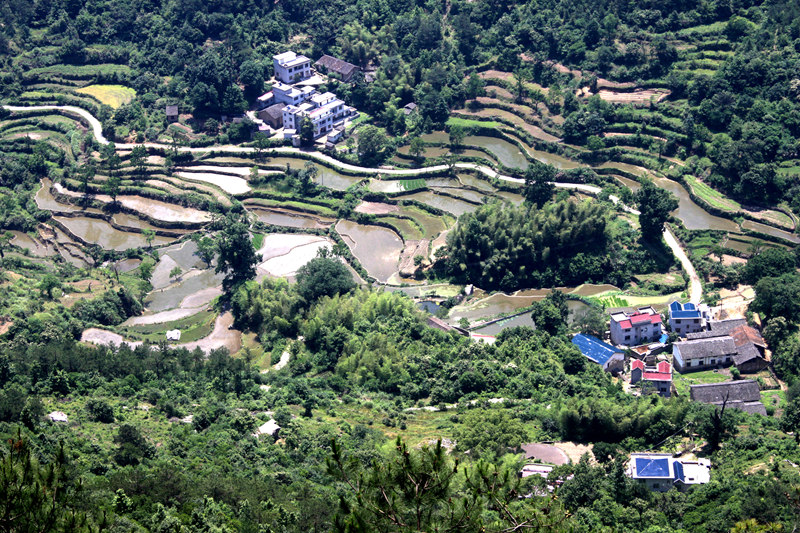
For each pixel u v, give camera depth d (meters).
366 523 69.69
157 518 126.56
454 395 199.88
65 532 78.25
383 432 181.88
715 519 145.00
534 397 194.12
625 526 147.88
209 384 199.50
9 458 80.12
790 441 166.25
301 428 176.38
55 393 181.12
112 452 154.00
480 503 72.62
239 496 140.12
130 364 198.25
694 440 174.88
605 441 176.25
